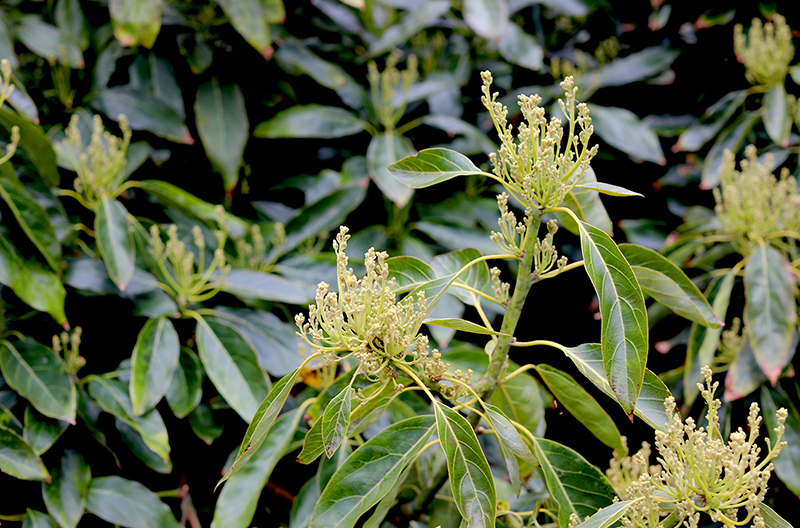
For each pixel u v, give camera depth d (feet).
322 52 7.07
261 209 6.55
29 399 4.98
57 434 5.03
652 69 6.50
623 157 6.66
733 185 5.63
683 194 6.59
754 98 6.48
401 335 4.09
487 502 4.07
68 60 5.79
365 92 6.72
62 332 5.32
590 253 4.07
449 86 6.42
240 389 5.17
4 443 4.88
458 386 4.25
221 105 5.97
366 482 4.31
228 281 5.49
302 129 6.11
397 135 6.09
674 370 5.84
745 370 5.41
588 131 4.09
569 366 6.37
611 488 4.37
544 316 6.39
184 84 6.35
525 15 7.57
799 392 5.56
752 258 5.44
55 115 5.92
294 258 5.92
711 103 6.74
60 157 5.55
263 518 5.49
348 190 6.00
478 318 6.11
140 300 5.35
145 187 5.56
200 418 5.37
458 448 4.10
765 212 5.56
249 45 6.34
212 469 5.55
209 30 6.28
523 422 4.73
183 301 5.42
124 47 6.15
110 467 5.26
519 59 6.41
